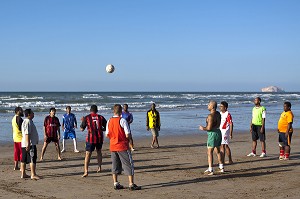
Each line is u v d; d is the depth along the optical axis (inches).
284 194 315.9
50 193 321.4
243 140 715.4
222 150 443.2
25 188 339.6
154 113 612.7
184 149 595.8
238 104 2346.2
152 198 304.0
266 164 454.3
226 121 444.5
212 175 392.2
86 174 386.9
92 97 3154.5
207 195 313.1
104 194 317.7
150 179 374.9
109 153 551.5
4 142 669.9
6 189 335.6
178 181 365.4
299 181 364.8
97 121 387.9
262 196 309.0
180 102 2469.2
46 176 391.2
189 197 306.7
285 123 484.1
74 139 566.6
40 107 1717.5
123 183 358.3
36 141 378.0
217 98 3368.6
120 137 329.1
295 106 2105.1
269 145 639.8
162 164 457.7
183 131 873.5
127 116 576.4
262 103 2564.0
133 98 3065.9
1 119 1130.7
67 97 3068.4
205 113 1449.3
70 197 308.0
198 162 472.1
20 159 399.9
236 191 326.3
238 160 483.2
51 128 486.3
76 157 517.0
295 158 498.9
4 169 429.4
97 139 387.2
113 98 2997.0
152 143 616.4
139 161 479.2
